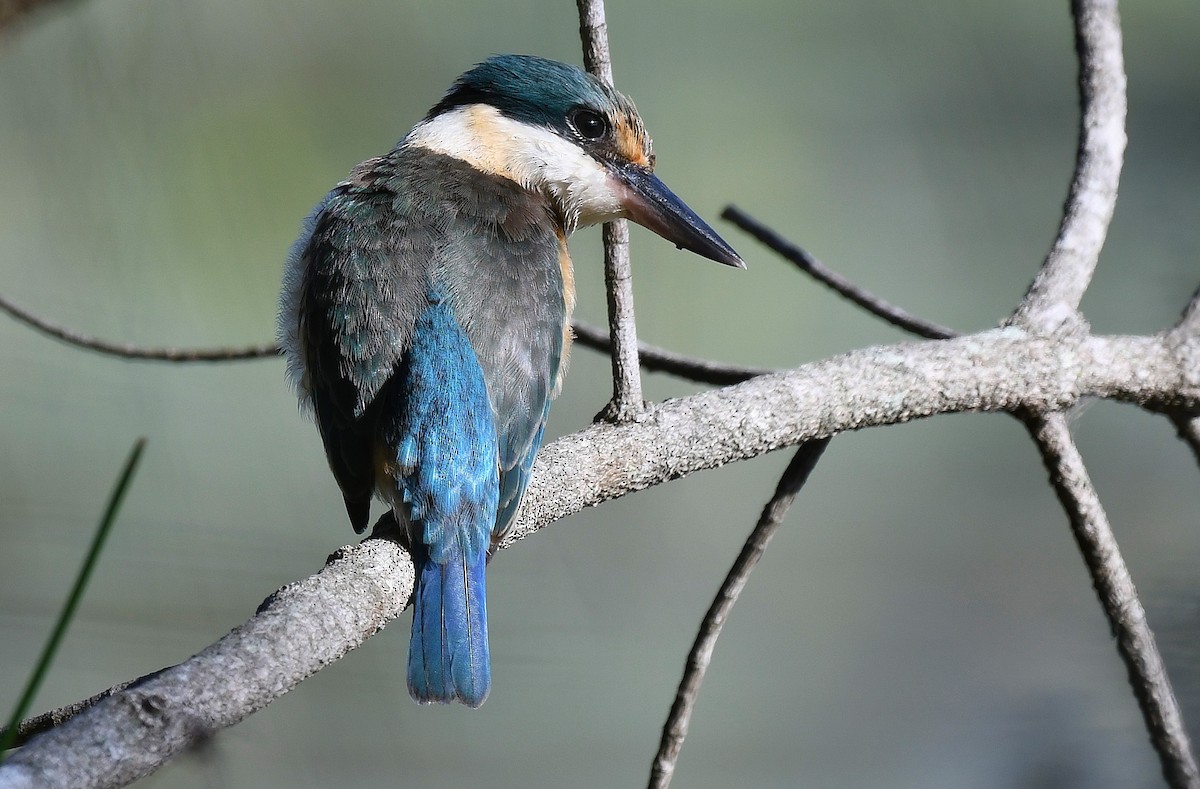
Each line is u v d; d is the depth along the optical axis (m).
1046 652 7.75
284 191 8.69
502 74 8.18
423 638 6.01
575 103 8.05
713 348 11.79
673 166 12.03
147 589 7.08
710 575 11.78
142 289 8.06
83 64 7.82
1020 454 12.77
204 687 4.50
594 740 9.75
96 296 7.96
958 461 12.79
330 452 6.62
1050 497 12.39
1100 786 6.94
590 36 6.72
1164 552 8.02
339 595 5.16
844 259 12.05
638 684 10.29
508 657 8.46
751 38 12.11
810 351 11.94
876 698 10.72
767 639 11.29
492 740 9.43
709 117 12.11
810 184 12.08
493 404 6.54
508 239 7.16
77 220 7.87
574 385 11.45
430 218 7.18
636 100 12.03
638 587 11.03
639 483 6.28
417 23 9.62
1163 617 6.36
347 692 7.82
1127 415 11.16
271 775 7.38
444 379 6.50
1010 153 11.60
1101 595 6.13
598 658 9.42
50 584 7.06
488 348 6.65
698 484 12.12
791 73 12.10
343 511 8.16
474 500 6.34
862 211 12.05
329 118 9.11
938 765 9.93
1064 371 6.37
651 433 6.23
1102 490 10.28
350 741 7.77
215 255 8.28
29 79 7.77
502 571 8.70
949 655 10.64
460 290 6.80
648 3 11.98
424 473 6.33
